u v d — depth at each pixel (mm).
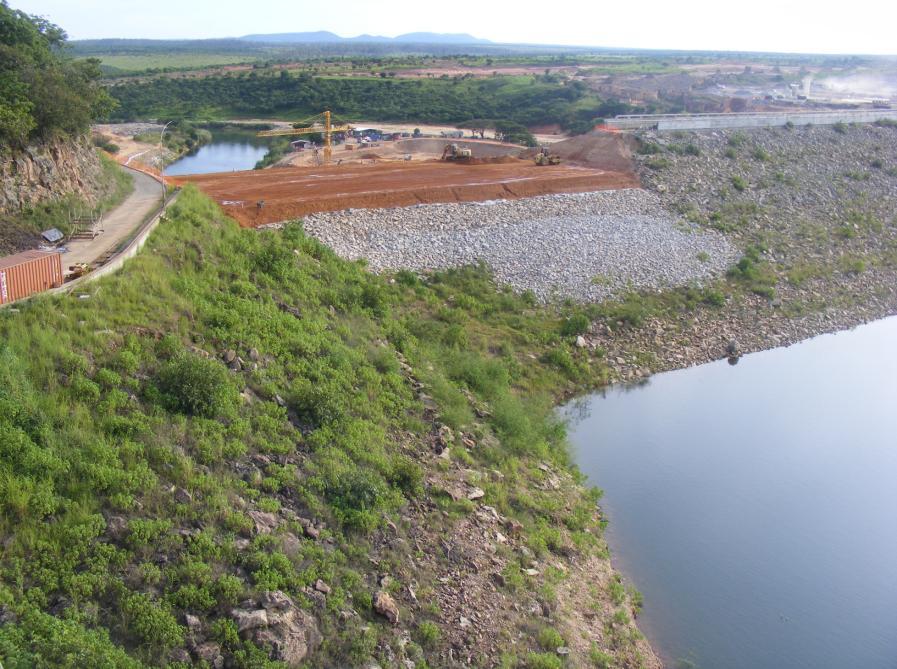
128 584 14344
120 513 15703
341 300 32750
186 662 13438
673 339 43000
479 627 17719
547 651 18016
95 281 23172
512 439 28141
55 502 15062
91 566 14258
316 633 15195
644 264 47938
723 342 44219
